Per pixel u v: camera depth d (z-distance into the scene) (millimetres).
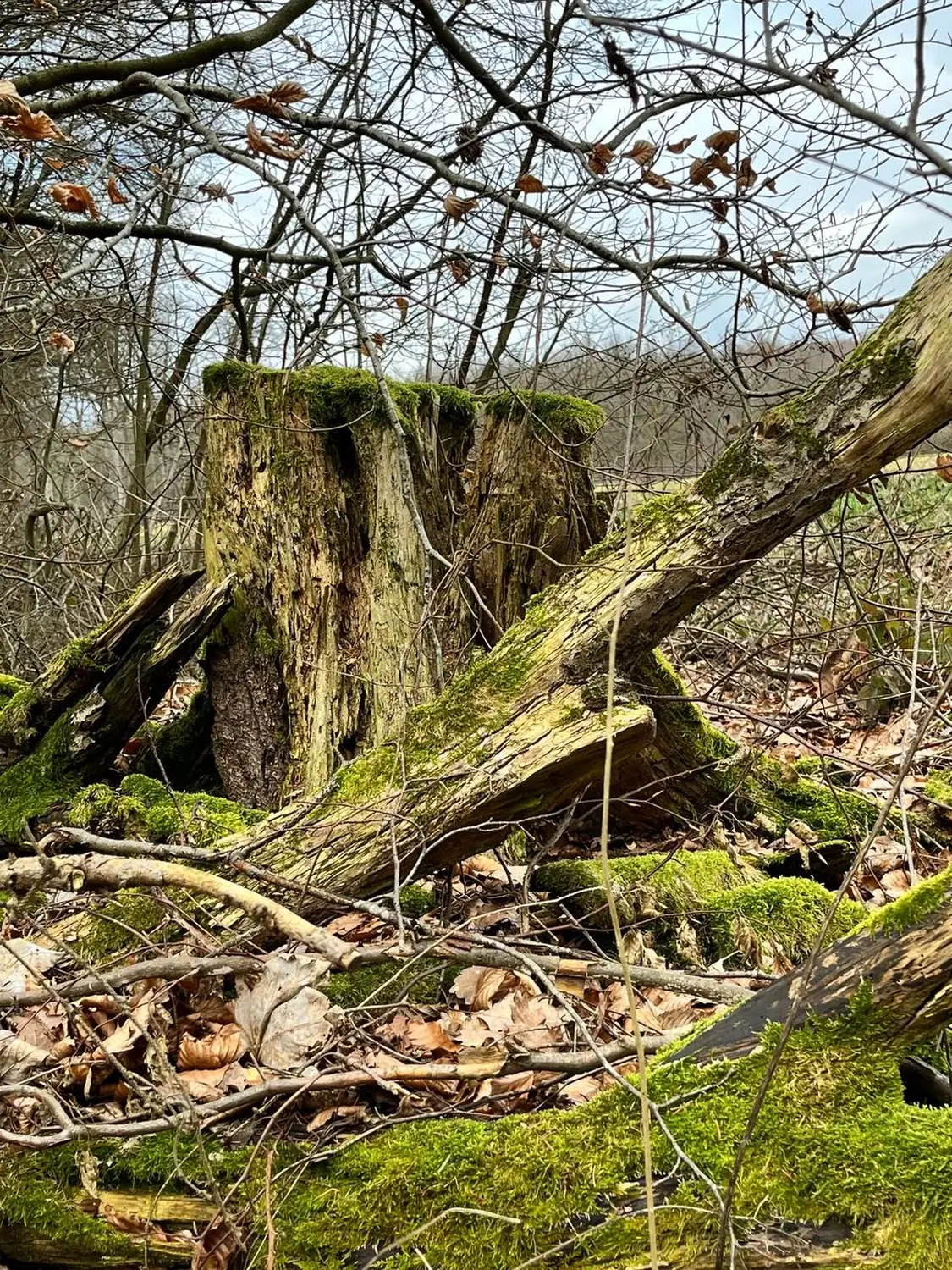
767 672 5070
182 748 4305
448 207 4230
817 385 2715
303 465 3918
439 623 3916
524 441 4121
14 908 2547
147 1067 2191
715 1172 1647
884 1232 1526
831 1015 1813
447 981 2762
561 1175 1723
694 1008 2590
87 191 3830
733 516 2736
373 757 2986
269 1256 1583
